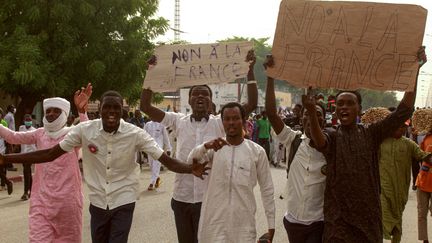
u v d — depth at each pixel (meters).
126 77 19.70
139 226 8.61
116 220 5.06
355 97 4.50
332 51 4.54
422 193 7.32
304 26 4.57
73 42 18.30
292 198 4.77
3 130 5.92
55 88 17.72
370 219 4.32
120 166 5.12
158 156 5.01
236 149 4.74
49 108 5.82
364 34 4.48
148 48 20.28
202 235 4.72
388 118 4.50
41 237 5.42
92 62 18.34
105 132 5.06
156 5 20.31
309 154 4.69
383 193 6.68
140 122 21.03
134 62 19.53
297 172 4.76
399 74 4.46
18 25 17.52
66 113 5.93
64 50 18.05
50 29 18.00
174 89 5.78
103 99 5.04
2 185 13.04
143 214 9.64
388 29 4.45
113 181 5.12
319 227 4.64
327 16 4.53
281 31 4.61
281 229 8.44
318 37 4.55
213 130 5.64
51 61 17.92
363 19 4.48
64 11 17.64
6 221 9.10
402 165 6.71
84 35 18.58
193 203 5.45
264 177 4.85
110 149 5.06
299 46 4.59
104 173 5.10
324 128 5.09
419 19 4.41
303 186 4.69
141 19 19.67
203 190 5.41
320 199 4.66
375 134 4.52
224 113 4.76
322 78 4.57
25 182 11.39
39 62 17.45
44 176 5.60
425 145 7.58
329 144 4.45
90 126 5.11
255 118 20.88
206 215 4.71
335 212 4.36
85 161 5.19
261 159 4.82
